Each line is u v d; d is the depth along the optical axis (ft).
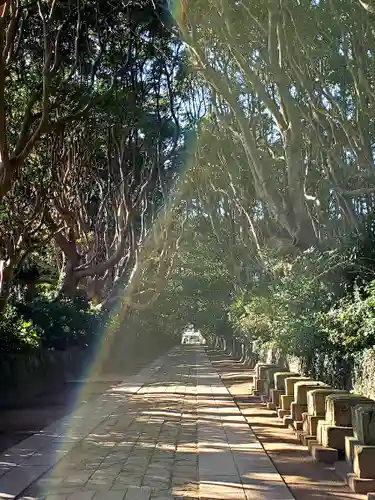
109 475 30.89
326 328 46.78
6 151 41.96
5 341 61.11
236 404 61.00
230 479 29.48
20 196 60.85
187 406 59.36
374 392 37.29
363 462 26.71
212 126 87.10
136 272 103.04
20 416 54.13
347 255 49.21
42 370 72.95
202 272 149.89
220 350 228.63
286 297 54.80
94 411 56.03
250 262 107.24
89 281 109.29
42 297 87.30
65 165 76.02
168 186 97.25
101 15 59.00
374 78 54.29
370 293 43.57
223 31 57.52
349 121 59.72
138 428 46.16
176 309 176.96
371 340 41.70
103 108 58.65
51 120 54.49
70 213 81.92
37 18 56.18
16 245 58.80
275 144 78.84
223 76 66.85
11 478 30.04
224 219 114.62
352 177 65.41
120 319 111.55
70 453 36.52
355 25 53.42
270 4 53.98
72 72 51.49
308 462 33.06
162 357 170.71
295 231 61.52
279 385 56.18
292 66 56.49
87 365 98.78
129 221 91.40
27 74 55.57
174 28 61.67
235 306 96.17
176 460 34.50
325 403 35.40
